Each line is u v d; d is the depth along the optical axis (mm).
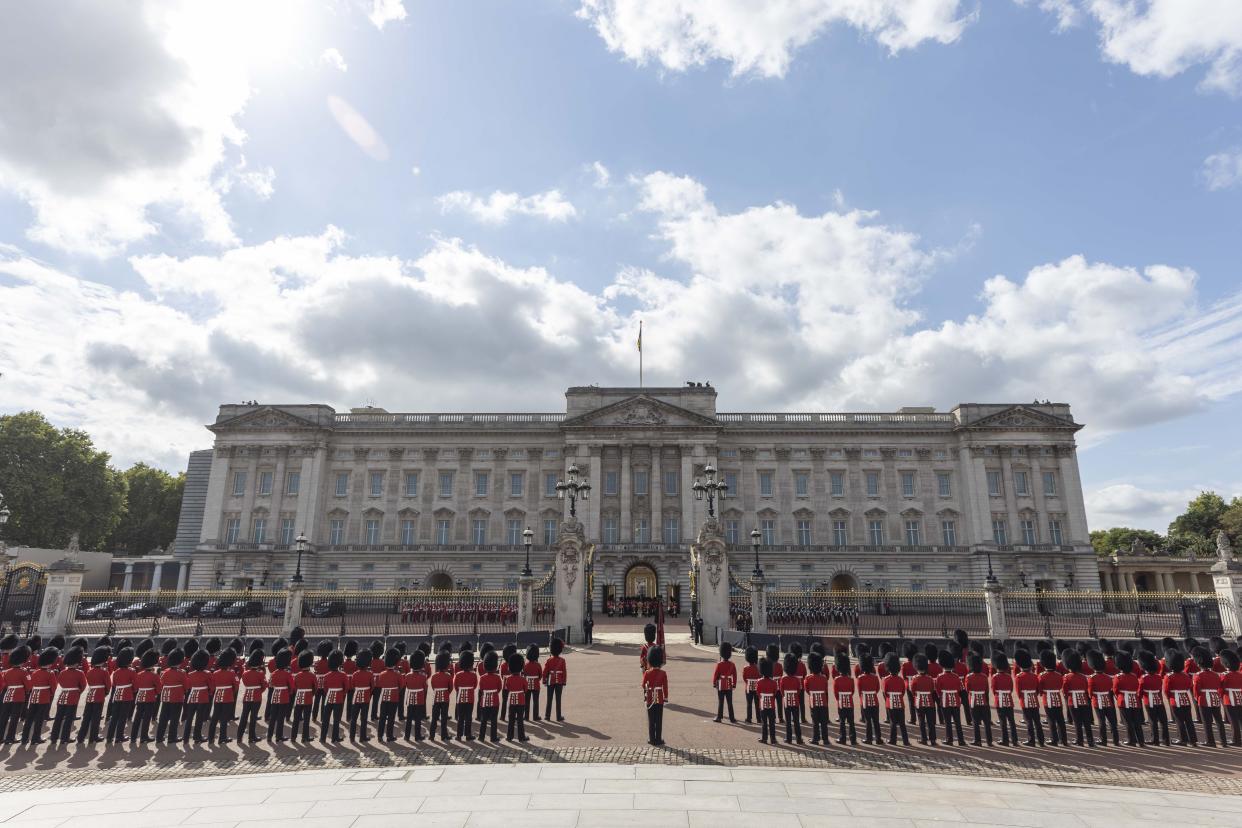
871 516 86062
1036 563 82562
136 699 19219
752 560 83750
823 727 18938
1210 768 16672
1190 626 39688
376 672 20719
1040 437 85875
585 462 86688
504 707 20641
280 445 87625
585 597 44000
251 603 57781
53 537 87688
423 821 12805
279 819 12969
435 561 85062
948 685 19125
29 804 13930
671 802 13828
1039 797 14297
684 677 29922
